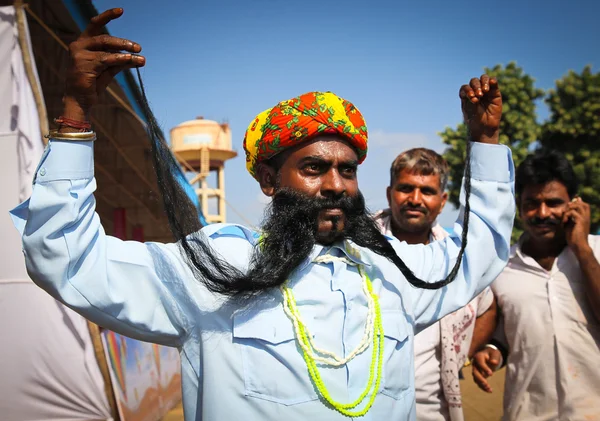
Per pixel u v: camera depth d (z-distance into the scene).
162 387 6.00
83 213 1.56
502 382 6.65
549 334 3.06
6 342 4.48
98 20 1.53
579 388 2.99
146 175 10.91
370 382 1.72
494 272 2.07
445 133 16.91
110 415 4.54
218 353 1.69
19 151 4.66
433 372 3.02
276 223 1.78
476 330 3.22
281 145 1.83
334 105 1.83
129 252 1.68
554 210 3.11
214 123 22.11
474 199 2.07
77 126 1.56
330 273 1.85
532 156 3.22
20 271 4.53
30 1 6.54
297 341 1.70
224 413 1.65
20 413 4.48
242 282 1.61
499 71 17.22
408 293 1.99
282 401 1.65
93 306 1.58
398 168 3.35
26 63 4.76
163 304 1.72
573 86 16.95
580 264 2.98
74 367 4.49
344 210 1.82
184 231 1.59
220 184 22.48
